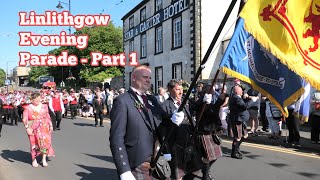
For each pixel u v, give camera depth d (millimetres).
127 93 3740
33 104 8773
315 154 9391
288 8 4430
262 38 4281
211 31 21906
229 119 9422
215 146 6219
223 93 5949
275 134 11477
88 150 10672
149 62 28250
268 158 8891
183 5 23016
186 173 5215
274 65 4895
